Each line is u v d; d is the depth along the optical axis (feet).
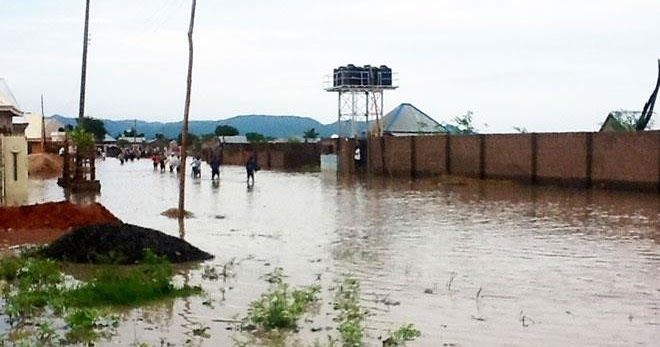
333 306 38.24
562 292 41.83
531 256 54.08
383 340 32.17
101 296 39.34
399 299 40.11
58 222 71.46
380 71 229.04
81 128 141.79
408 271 48.24
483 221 77.20
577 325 34.76
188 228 72.38
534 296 40.86
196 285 43.52
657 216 80.07
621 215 81.46
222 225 75.05
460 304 38.96
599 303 39.17
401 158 177.99
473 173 152.46
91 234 52.65
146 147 411.95
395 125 225.15
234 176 184.03
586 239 62.69
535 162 134.92
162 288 41.37
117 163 282.56
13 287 42.45
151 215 85.30
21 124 121.49
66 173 134.92
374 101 229.04
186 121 81.25
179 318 35.94
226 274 47.16
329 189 132.36
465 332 33.55
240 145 281.33
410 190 127.75
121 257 50.42
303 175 191.83
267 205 98.53
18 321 35.35
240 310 37.55
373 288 43.01
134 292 39.91
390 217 81.97
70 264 50.49
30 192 122.21
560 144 128.98
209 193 122.11
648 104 143.74
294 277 46.21
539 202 99.50
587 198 104.53
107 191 126.11
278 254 55.47
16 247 59.21
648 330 33.88
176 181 158.20
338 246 59.52
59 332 33.40
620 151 117.19
